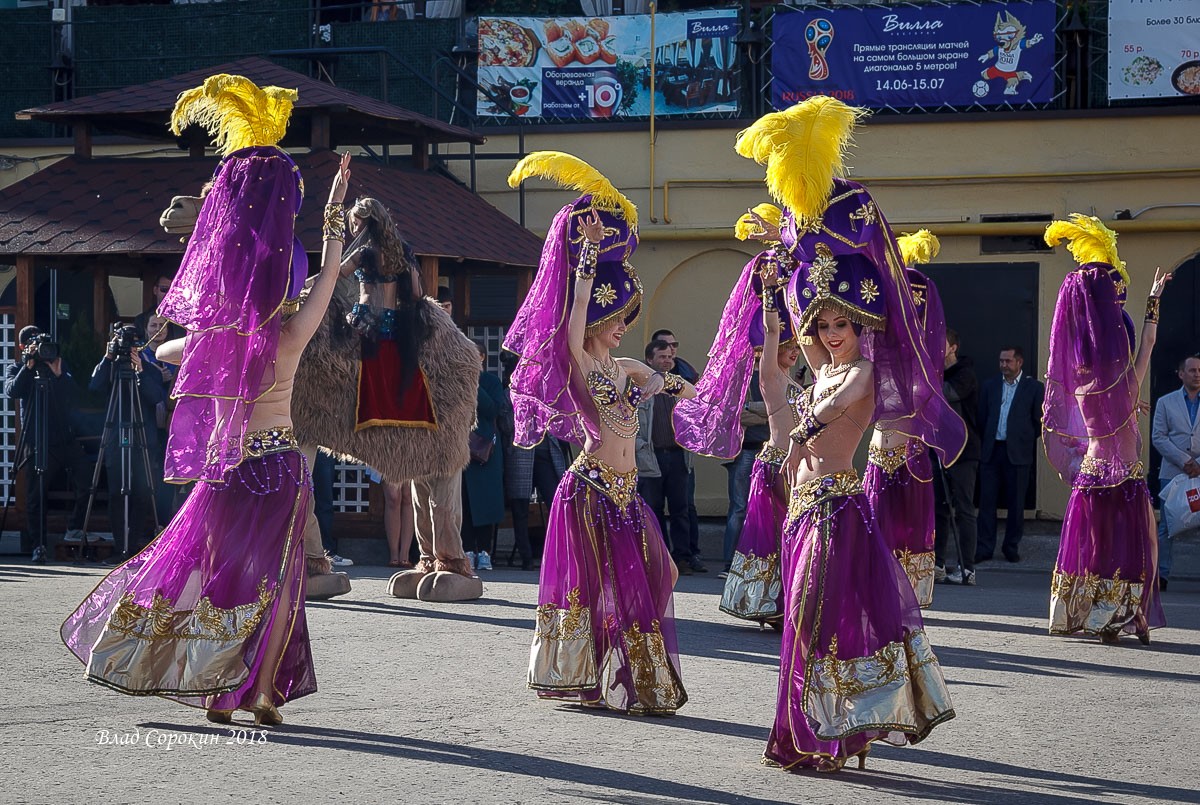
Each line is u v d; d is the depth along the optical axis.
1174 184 14.41
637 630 6.03
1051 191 14.66
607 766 5.01
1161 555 12.43
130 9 15.93
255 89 5.53
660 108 15.30
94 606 5.30
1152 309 8.83
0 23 16.09
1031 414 13.36
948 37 14.65
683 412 7.57
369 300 9.16
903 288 5.18
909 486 8.78
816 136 5.12
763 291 5.69
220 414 5.20
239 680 5.13
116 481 11.59
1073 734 5.80
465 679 6.66
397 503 12.27
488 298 14.89
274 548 5.24
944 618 9.59
